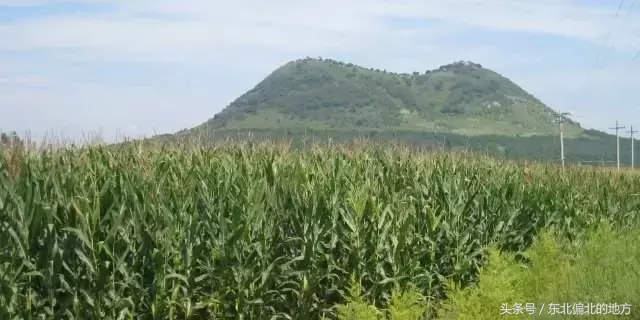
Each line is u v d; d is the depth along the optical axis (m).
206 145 17.11
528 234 20.61
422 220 16.14
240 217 12.77
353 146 19.72
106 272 11.23
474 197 17.94
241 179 13.78
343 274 14.21
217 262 12.65
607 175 27.61
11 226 10.70
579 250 19.64
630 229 23.17
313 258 13.58
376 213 14.42
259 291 12.77
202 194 12.81
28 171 11.72
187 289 12.23
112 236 11.17
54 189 11.70
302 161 16.53
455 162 20.66
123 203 11.63
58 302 11.14
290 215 13.95
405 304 10.48
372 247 14.30
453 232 16.72
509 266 13.89
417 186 17.28
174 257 12.09
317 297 14.02
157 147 16.69
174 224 12.16
